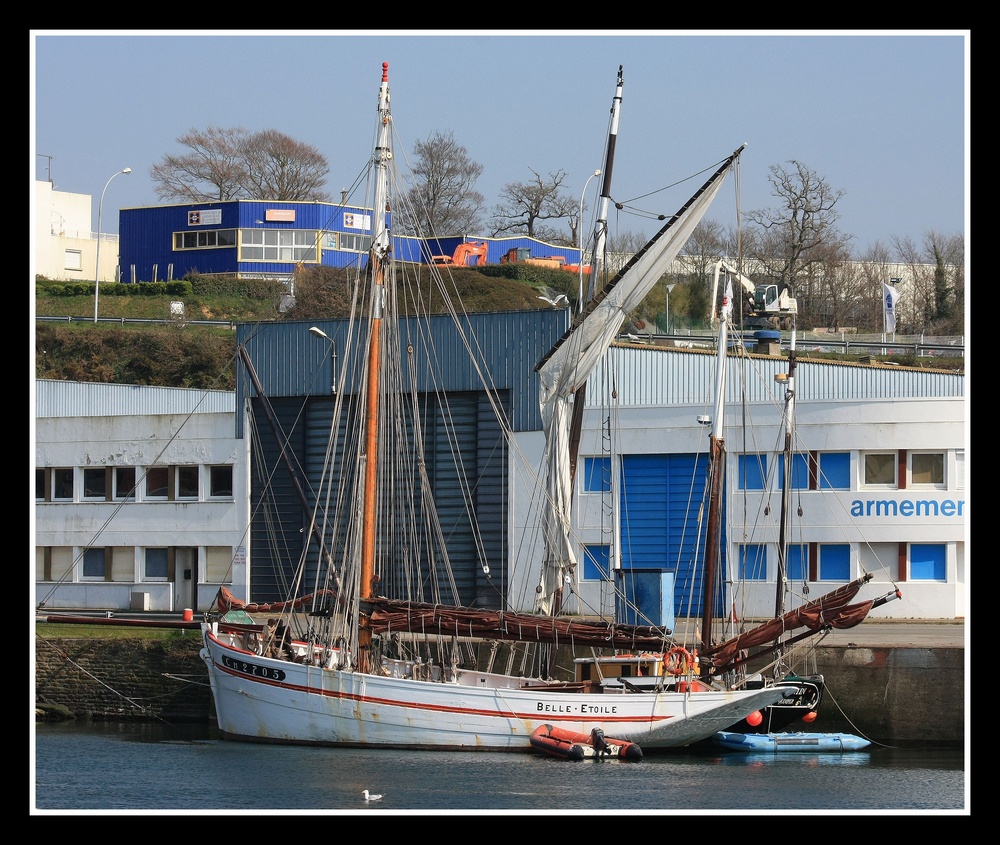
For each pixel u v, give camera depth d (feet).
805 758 580.71
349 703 595.88
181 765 560.20
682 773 540.93
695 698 585.22
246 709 617.21
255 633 650.43
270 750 595.06
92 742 635.66
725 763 566.36
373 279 655.76
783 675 624.59
